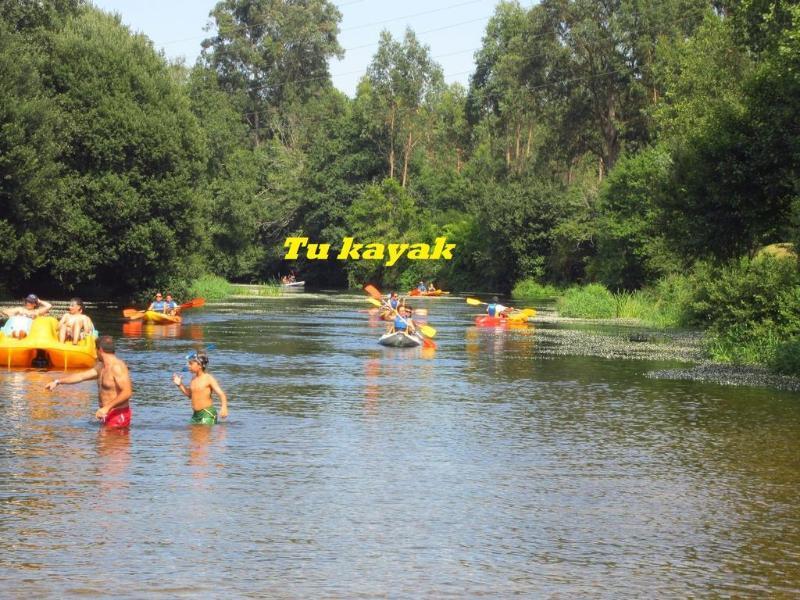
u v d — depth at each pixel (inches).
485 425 1130.0
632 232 4303.6
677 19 5216.5
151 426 1072.8
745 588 560.7
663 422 1168.2
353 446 983.0
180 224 4003.4
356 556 612.4
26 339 1621.6
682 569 595.5
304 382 1523.1
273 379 1556.3
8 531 652.1
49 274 4005.9
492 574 580.7
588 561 609.9
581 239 5398.6
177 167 4008.4
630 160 4485.7
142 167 3944.4
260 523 683.4
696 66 3646.7
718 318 2245.3
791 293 2058.3
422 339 2269.9
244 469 858.8
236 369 1696.6
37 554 601.9
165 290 4119.1
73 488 773.9
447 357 1984.5
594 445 1011.9
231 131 6815.9
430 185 7460.6
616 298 3892.7
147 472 836.0
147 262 3905.0
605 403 1330.0
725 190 2006.6
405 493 785.6
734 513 735.7
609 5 5447.8
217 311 3673.7
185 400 1272.1
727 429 1118.4
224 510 716.0
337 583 558.3
